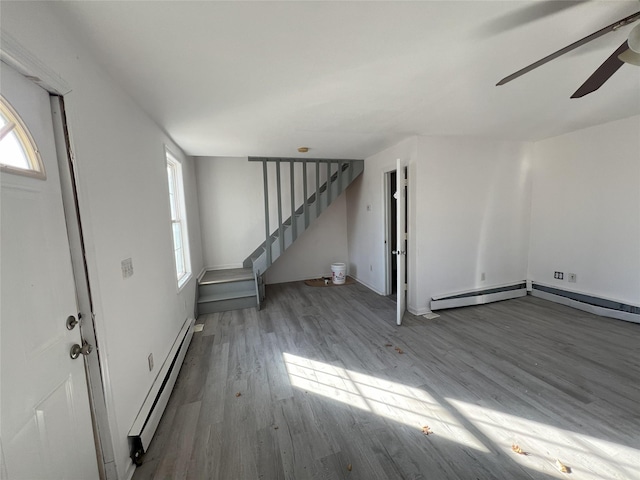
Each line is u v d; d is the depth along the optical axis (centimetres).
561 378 202
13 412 82
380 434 157
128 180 168
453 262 351
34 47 92
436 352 246
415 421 166
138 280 172
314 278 535
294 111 222
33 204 94
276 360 244
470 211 351
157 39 126
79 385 113
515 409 173
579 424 159
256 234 489
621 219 296
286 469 136
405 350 253
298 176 500
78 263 115
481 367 220
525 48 144
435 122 266
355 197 501
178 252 329
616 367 212
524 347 248
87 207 119
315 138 307
